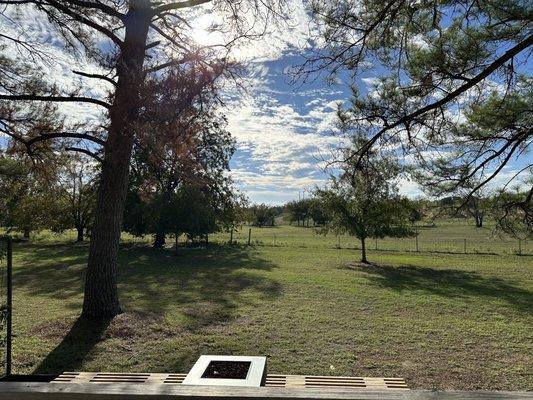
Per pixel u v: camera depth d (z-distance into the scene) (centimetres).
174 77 724
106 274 901
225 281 1502
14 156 1056
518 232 696
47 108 911
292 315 1006
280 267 1916
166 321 916
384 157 582
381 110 543
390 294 1304
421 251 2783
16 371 623
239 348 754
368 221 2075
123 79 780
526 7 479
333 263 2088
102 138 911
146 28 884
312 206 2327
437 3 470
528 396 181
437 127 545
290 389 195
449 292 1359
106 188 903
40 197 2267
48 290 1313
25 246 2934
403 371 661
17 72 857
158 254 2420
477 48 499
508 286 1492
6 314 587
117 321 867
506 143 616
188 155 887
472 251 2797
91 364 661
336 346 780
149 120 738
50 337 784
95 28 859
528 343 820
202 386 199
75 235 4172
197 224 2356
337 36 505
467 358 728
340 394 188
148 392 192
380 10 483
